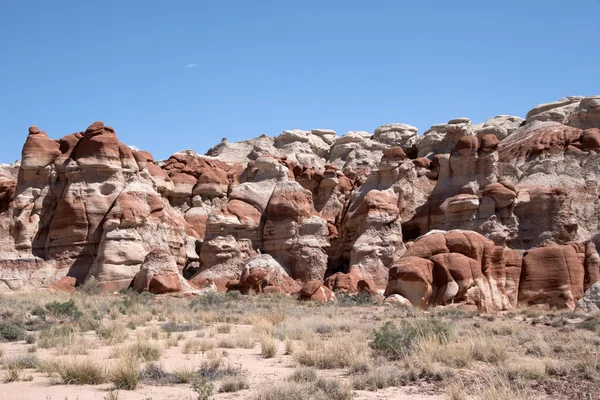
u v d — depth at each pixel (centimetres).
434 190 5075
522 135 5691
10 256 4859
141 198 4988
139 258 4691
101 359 1477
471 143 4912
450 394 1105
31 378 1299
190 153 6975
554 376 1318
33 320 2492
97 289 4388
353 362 1440
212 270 5031
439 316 2969
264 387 1159
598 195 4734
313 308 3419
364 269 4691
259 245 5309
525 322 2805
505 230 4288
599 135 5100
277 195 5394
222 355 1662
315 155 8588
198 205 6203
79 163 5069
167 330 2277
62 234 4919
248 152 8606
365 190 5409
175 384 1264
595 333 2175
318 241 5156
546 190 4491
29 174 5197
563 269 3788
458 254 3631
